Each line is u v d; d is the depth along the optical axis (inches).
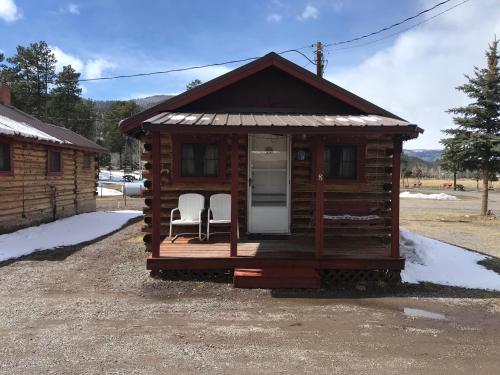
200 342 178.9
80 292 250.7
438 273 304.3
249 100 338.6
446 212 879.7
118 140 2664.9
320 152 273.3
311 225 345.7
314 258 272.8
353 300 244.4
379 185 345.4
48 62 1903.3
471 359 166.6
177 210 346.6
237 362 160.6
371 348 175.6
